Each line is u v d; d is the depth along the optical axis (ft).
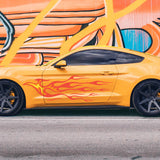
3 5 41.45
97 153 15.71
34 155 15.43
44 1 41.29
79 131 20.39
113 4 41.16
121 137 18.79
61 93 25.67
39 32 41.34
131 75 25.52
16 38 41.45
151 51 41.09
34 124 22.74
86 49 26.35
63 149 16.40
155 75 25.36
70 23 41.29
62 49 41.34
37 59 41.39
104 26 41.19
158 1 41.04
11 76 25.61
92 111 28.91
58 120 24.31
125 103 25.64
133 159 14.80
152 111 25.58
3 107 26.04
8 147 16.80
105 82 25.57
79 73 25.61
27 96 25.68
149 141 17.88
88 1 41.24
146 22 41.14
